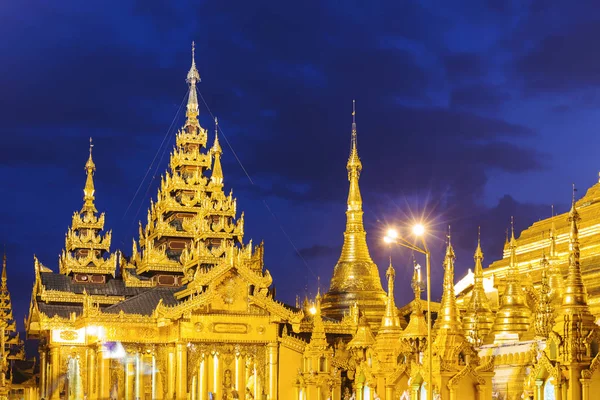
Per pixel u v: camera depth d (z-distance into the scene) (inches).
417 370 2746.1
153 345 3993.6
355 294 4559.5
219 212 4736.7
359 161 4785.9
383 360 3353.8
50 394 4045.3
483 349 3427.7
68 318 4190.5
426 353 2731.3
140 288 4756.4
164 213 5167.3
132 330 3973.9
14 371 5073.8
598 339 2287.2
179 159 5108.3
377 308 4510.3
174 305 4173.2
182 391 3890.3
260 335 4005.9
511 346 3272.6
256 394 3991.1
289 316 4045.3
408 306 4525.1
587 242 4330.7
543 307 2891.2
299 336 4288.9
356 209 4719.5
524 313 3484.3
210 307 3976.4
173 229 4921.3
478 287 4003.4
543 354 2315.5
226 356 3978.8
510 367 3201.3
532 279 4429.1
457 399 2674.7
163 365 3978.8
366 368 3253.0
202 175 5221.5
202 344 3956.7
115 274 5022.1
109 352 3944.4
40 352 4650.6
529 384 2463.1
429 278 2491.4
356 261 4640.8
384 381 3203.7
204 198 4766.2
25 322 4852.4
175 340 3919.8
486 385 2711.6
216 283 3986.2
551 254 3855.8
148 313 4097.0
